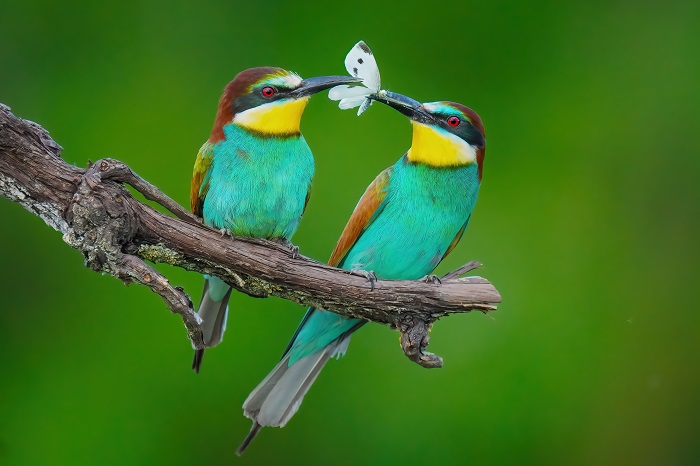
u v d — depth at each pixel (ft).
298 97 30.09
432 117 31.24
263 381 30.27
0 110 23.68
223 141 30.17
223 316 31.19
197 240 25.29
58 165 24.23
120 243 24.70
